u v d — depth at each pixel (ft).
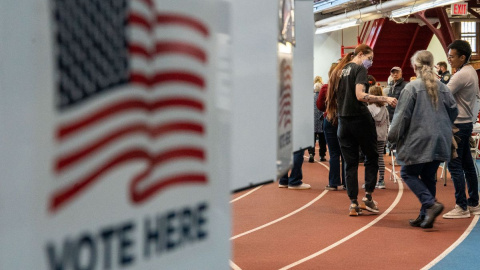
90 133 2.93
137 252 3.24
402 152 21.95
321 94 32.60
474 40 84.94
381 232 22.86
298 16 9.77
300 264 18.45
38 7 2.69
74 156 2.86
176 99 3.49
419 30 77.92
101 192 3.01
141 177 3.25
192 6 3.59
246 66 6.88
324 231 23.25
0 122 2.62
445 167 33.86
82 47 2.87
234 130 6.77
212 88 3.84
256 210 28.04
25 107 2.69
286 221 25.38
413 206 28.25
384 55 82.07
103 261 3.03
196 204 3.72
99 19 2.96
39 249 2.75
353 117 24.76
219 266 3.98
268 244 21.22
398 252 19.81
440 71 42.96
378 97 23.34
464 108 24.36
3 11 2.63
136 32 3.17
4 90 2.64
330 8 71.97
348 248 20.49
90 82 2.92
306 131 10.68
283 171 8.49
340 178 34.53
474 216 25.34
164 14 3.37
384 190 33.27
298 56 9.80
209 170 3.84
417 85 21.63
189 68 3.58
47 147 2.76
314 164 47.42
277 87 7.87
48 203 2.78
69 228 2.87
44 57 2.72
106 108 3.01
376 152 25.67
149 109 3.29
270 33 7.48
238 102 6.76
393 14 59.11
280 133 8.23
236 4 6.53
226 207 4.06
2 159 2.63
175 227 3.54
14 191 2.67
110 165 3.05
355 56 25.30
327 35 94.58
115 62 3.05
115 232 3.10
